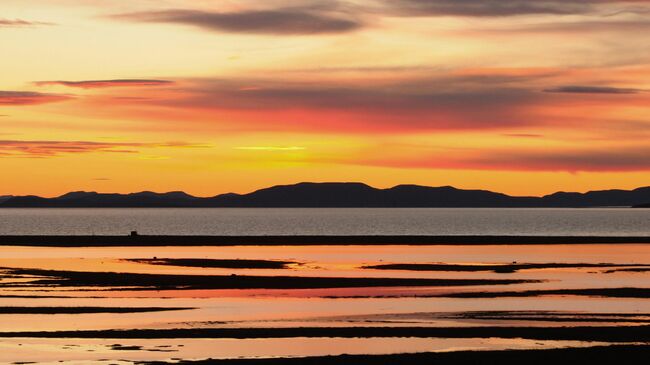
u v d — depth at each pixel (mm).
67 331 48812
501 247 127812
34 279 76938
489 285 72500
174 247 127312
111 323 51781
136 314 55594
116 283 73938
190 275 80688
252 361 40750
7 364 40531
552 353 42656
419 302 61438
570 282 75062
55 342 45688
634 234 196125
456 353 42594
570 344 45531
